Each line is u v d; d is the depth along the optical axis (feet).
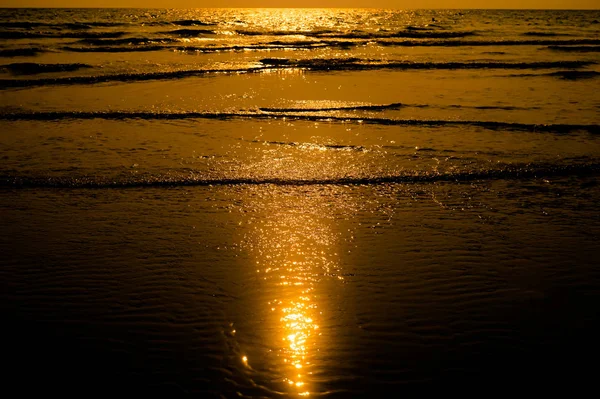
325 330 12.74
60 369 11.46
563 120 32.35
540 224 18.56
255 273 15.31
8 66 52.65
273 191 21.49
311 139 28.53
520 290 14.40
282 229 18.17
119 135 28.99
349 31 110.11
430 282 14.80
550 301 13.93
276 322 13.05
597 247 16.88
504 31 110.22
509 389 10.93
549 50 72.95
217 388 10.92
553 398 10.69
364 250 16.69
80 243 17.03
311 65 56.39
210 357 11.81
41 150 26.20
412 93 41.27
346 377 11.22
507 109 35.50
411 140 28.27
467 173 23.35
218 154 25.85
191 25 124.26
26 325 12.88
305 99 39.04
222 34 100.53
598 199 20.81
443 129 30.40
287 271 15.43
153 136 28.89
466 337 12.47
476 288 14.49
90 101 37.68
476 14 232.94
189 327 12.83
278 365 11.58
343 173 23.40
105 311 13.44
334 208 19.90
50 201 20.31
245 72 51.65
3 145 26.96
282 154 25.98
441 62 58.13
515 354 11.93
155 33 98.12
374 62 58.44
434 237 17.54
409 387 10.96
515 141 28.02
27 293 14.20
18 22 119.85
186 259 16.08
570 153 26.00
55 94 40.22
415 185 22.13
